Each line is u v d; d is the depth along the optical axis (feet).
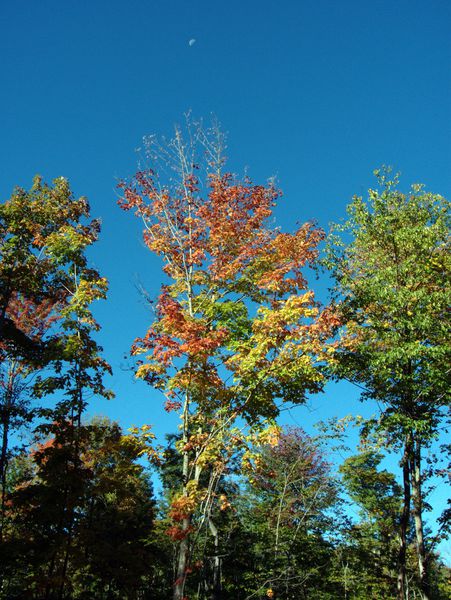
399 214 56.39
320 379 39.50
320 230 50.24
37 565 45.09
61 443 49.37
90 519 50.67
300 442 77.87
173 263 50.26
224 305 43.65
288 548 64.28
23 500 47.26
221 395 40.47
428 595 49.19
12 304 76.23
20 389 65.21
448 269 52.65
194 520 42.98
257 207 51.13
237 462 40.73
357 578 73.72
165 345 39.88
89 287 55.47
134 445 41.83
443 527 49.90
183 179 52.47
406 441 50.67
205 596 66.13
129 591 53.88
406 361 48.73
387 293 50.96
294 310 37.42
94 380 52.11
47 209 75.05
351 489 82.12
